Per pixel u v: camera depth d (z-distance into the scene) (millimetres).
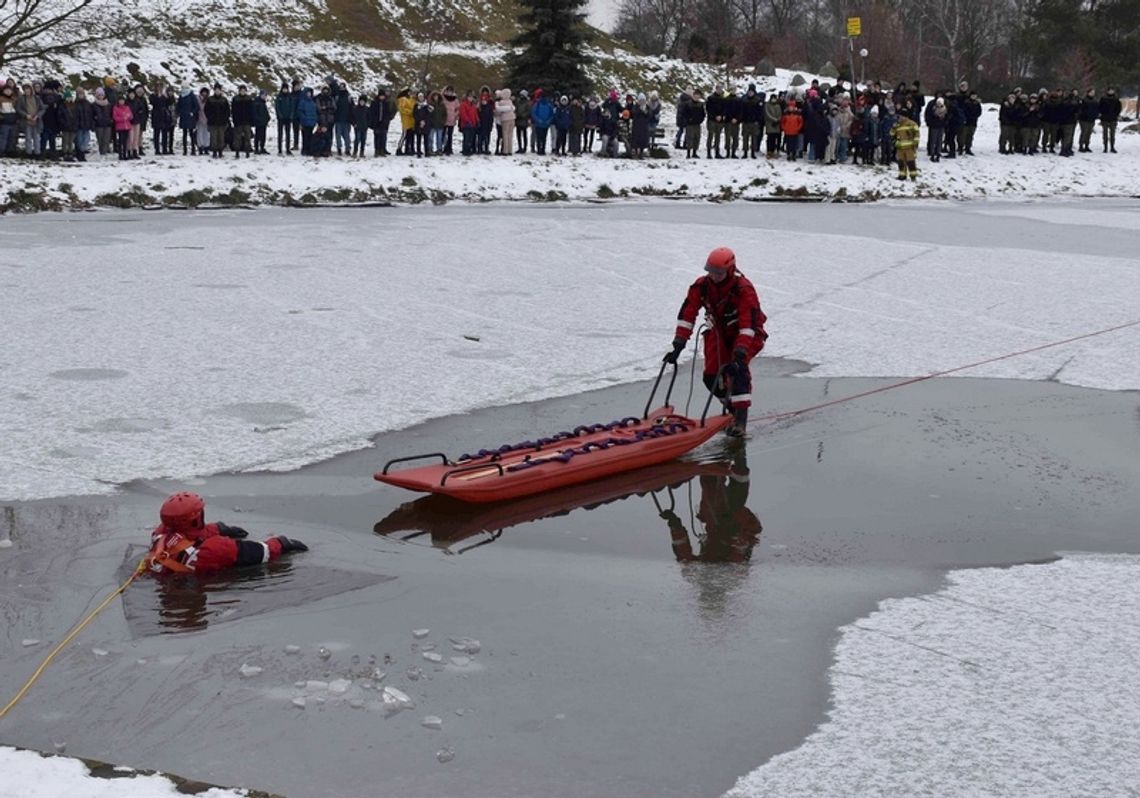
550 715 4637
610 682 4922
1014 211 28453
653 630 5461
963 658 5176
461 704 4715
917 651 5250
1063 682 4945
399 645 5242
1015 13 75438
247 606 5617
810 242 20953
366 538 6613
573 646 5273
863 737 4484
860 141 33469
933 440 8867
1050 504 7445
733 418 8820
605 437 8258
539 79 37969
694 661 5137
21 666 4965
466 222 23703
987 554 6547
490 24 57250
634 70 52656
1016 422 9375
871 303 14625
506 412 9336
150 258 17547
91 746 4359
